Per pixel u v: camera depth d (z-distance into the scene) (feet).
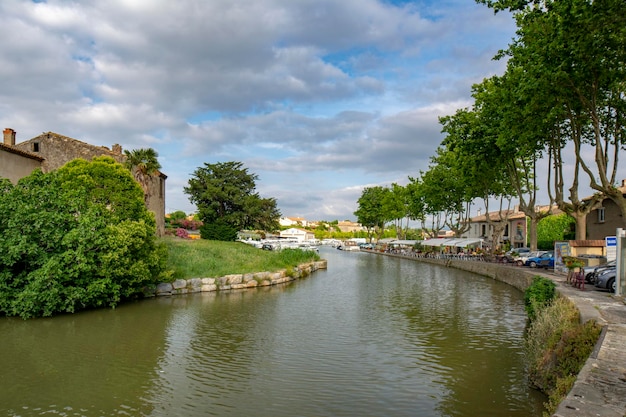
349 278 132.77
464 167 137.59
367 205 371.97
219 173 223.30
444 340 53.88
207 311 73.77
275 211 231.71
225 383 39.42
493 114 110.73
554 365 34.63
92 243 70.90
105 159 118.11
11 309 66.64
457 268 171.53
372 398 35.81
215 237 196.95
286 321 65.72
